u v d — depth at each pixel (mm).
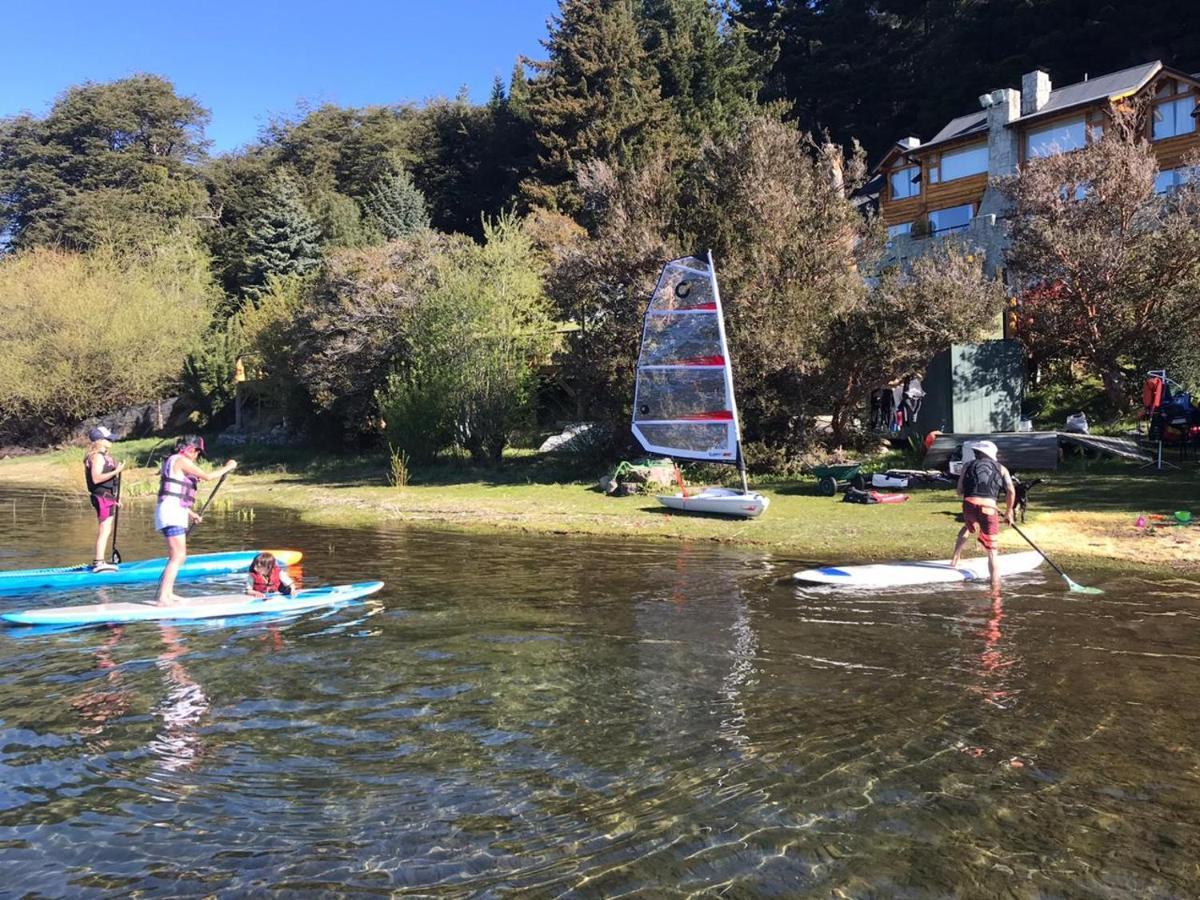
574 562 11453
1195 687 5879
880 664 6543
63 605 9359
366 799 4473
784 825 4121
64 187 69812
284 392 34469
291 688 6270
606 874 3736
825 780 4574
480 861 3865
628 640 7406
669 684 6191
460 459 25766
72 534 15609
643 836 4047
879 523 13406
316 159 66188
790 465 19203
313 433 33469
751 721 5430
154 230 60031
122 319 44188
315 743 5219
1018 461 17031
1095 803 4266
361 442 32219
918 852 3857
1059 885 3586
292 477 27266
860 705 5660
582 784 4594
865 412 21500
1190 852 3816
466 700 5945
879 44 55125
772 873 3717
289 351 33406
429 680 6402
